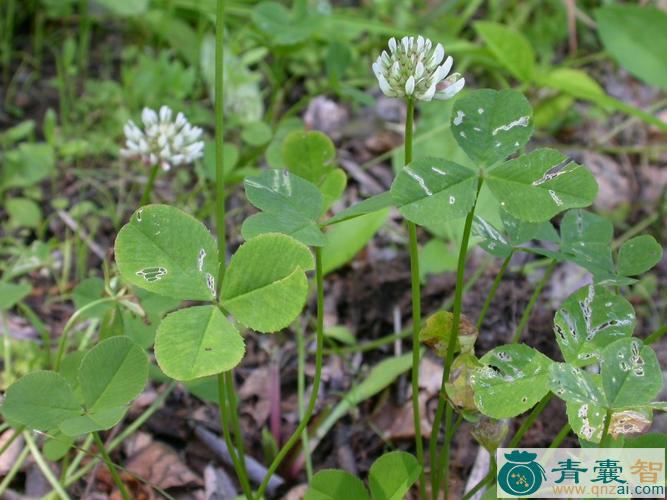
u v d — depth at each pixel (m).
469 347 0.18
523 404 0.16
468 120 0.17
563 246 0.20
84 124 0.37
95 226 0.32
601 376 0.16
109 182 0.35
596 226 0.21
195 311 0.16
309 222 0.17
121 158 0.35
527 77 0.36
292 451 0.24
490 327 0.29
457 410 0.18
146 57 0.37
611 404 0.15
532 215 0.16
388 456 0.17
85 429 0.15
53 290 0.30
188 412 0.25
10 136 0.34
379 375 0.26
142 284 0.16
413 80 0.16
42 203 0.33
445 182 0.16
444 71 0.16
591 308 0.17
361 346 0.28
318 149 0.22
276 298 0.16
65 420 0.16
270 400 0.26
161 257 0.16
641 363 0.15
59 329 0.28
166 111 0.26
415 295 0.18
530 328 0.28
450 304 0.30
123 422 0.25
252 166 0.34
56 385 0.16
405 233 0.33
